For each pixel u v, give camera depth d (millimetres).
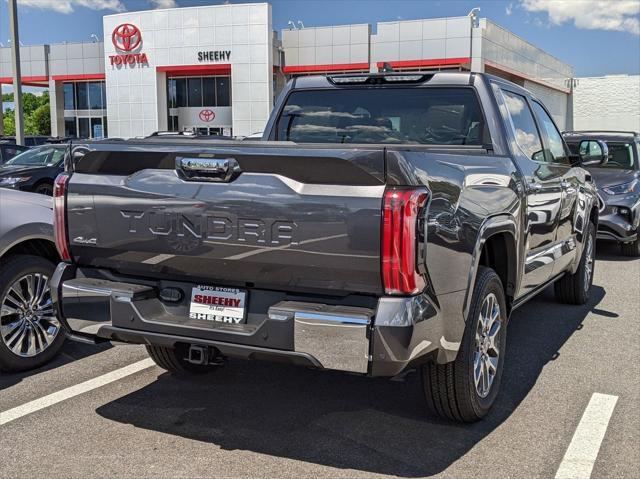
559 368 4906
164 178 3348
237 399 4281
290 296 3230
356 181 2973
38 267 4777
